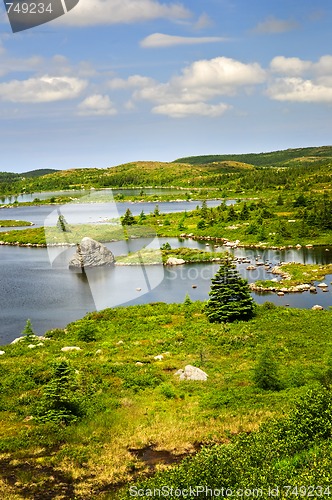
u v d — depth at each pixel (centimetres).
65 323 5847
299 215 14300
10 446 2564
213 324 5419
